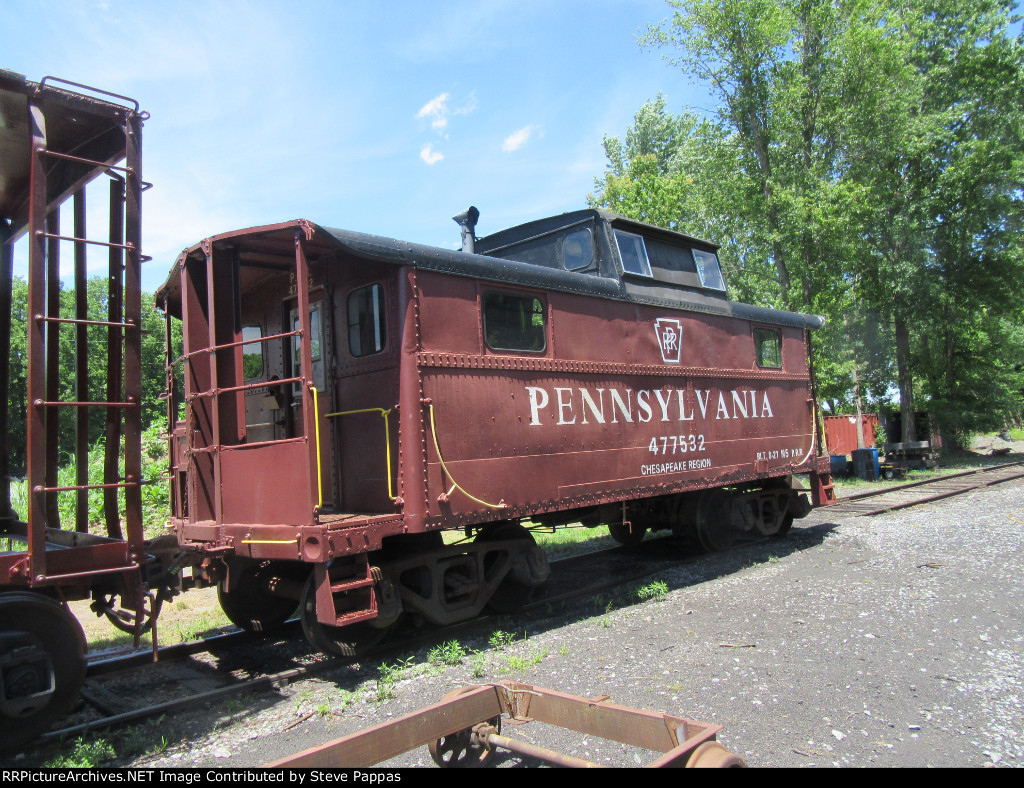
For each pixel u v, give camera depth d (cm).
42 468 420
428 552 594
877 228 2278
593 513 781
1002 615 589
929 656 496
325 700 468
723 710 415
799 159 2038
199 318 568
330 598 485
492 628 636
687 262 906
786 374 1059
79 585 454
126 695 501
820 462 1113
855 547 935
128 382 464
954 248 2391
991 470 2005
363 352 607
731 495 960
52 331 538
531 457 633
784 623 594
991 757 347
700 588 745
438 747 333
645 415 776
